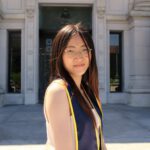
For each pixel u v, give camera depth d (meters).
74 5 21.44
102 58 20.75
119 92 21.02
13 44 20.86
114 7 21.09
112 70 21.23
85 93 2.29
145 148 8.23
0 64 20.39
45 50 21.92
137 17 19.77
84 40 2.14
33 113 15.82
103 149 2.22
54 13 22.12
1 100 19.25
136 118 14.05
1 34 20.52
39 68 21.73
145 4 19.78
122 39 21.22
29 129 11.22
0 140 9.35
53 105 1.91
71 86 2.04
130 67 20.80
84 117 1.98
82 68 2.13
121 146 8.45
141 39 19.86
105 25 20.89
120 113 15.82
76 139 1.92
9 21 20.58
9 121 13.12
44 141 9.19
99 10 20.81
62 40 2.10
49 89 1.97
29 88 20.30
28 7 20.41
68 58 2.10
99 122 2.16
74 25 2.19
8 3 20.58
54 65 2.12
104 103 20.50
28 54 20.41
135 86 19.64
